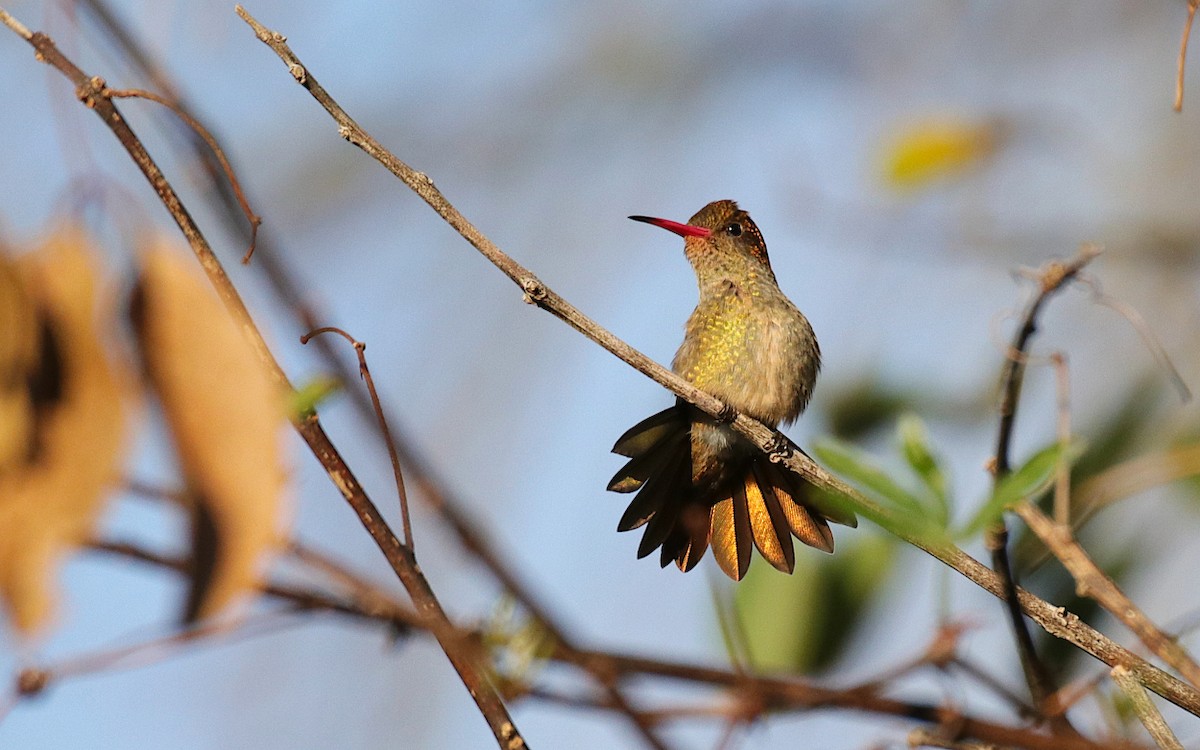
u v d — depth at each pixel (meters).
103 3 5.13
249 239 4.91
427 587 4.09
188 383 2.76
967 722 4.80
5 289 2.68
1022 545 5.78
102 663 3.91
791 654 5.85
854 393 6.68
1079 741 4.66
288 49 4.88
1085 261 4.84
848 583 5.97
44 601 2.49
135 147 3.91
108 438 2.66
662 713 4.59
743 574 6.99
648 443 7.54
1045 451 4.33
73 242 2.77
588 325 5.80
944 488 4.54
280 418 2.77
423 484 4.48
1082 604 5.81
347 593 4.38
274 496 2.72
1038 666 4.98
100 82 3.99
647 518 7.42
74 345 2.70
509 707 4.47
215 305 2.81
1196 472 5.48
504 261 5.43
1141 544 5.97
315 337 4.55
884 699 4.86
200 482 2.73
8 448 2.59
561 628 4.50
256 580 2.66
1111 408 6.28
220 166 5.00
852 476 4.56
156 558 3.68
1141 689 4.77
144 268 2.79
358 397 4.53
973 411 6.68
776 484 7.35
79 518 2.58
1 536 2.52
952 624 5.08
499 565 4.49
